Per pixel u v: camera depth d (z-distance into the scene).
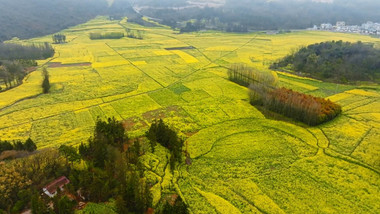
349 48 108.75
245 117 72.81
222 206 42.81
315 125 67.62
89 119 72.81
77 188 43.81
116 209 40.22
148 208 41.81
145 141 60.84
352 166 52.28
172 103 82.88
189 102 83.50
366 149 57.50
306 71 106.75
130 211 40.88
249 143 60.47
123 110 78.19
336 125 67.56
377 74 98.69
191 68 119.38
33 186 43.69
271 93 76.06
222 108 78.44
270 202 43.84
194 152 57.31
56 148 55.97
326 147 58.38
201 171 51.56
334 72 100.62
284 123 68.75
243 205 43.50
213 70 116.06
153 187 45.94
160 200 43.84
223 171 51.56
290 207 43.09
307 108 67.44
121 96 88.50
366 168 51.78
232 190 46.81
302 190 46.56
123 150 56.66
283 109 71.88
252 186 47.47
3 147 53.53
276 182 48.53
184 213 38.72
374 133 63.62
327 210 42.34
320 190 46.47
